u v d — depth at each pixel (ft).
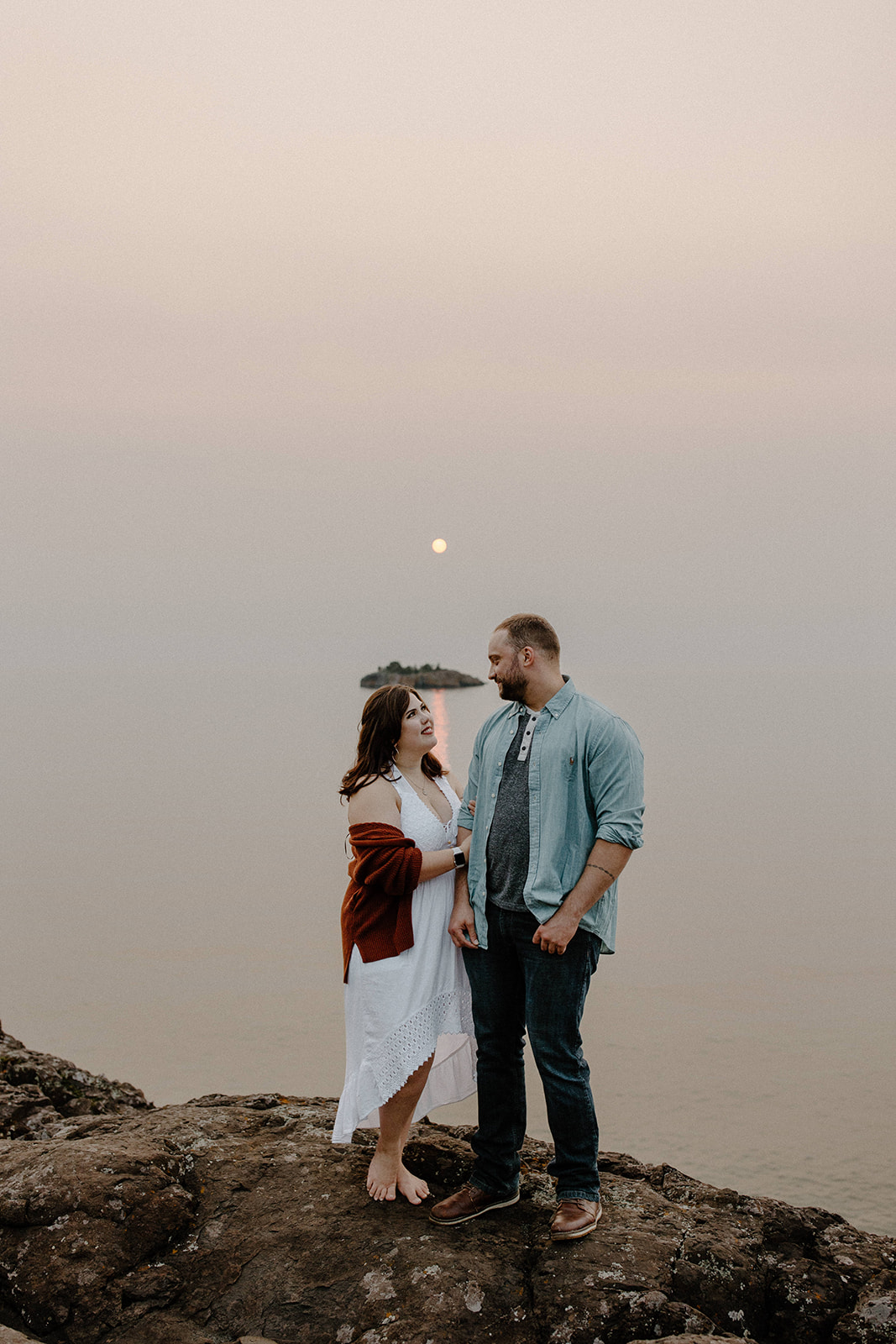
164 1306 9.14
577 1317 8.66
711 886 352.90
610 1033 184.65
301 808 587.27
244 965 243.19
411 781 10.85
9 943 271.69
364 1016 10.27
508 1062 10.24
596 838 9.68
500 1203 10.28
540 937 9.41
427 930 10.45
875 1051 174.29
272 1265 9.46
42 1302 8.98
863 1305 9.30
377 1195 10.42
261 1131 12.17
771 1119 139.74
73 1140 11.37
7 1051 17.29
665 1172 11.75
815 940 273.13
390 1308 8.82
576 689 10.10
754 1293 9.42
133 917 306.55
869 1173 120.37
